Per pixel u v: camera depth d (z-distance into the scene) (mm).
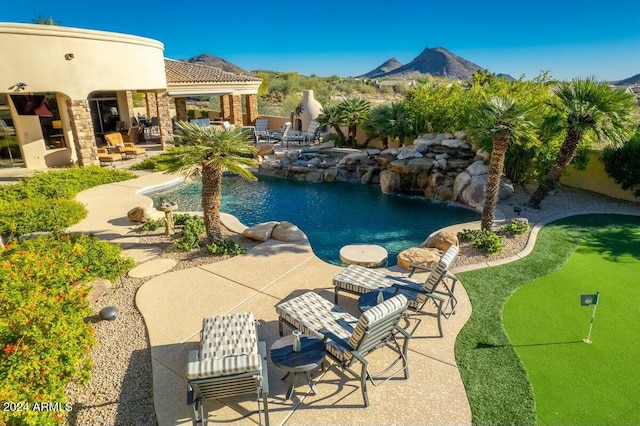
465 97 21016
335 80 78438
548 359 6352
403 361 5941
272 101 53938
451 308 7672
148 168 21031
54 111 21812
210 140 10125
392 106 24031
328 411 5383
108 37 19922
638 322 7375
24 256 7836
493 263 9922
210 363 4617
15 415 4266
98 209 14391
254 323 6352
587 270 9531
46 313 5707
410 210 16000
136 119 30297
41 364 4887
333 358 5762
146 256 10531
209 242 11000
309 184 20562
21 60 17406
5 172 19812
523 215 13930
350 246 11219
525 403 5469
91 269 8898
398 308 5430
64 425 5148
